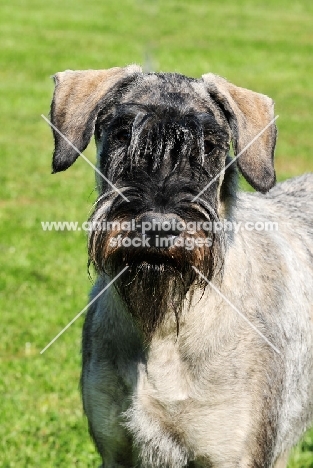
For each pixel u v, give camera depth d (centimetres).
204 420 794
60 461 1096
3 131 3086
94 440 861
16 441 1140
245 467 795
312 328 903
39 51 4297
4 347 1453
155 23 5216
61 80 905
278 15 5703
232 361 791
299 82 3975
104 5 5703
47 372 1350
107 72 907
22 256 1877
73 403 1263
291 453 1045
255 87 3838
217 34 4975
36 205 2272
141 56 4256
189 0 6081
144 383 805
